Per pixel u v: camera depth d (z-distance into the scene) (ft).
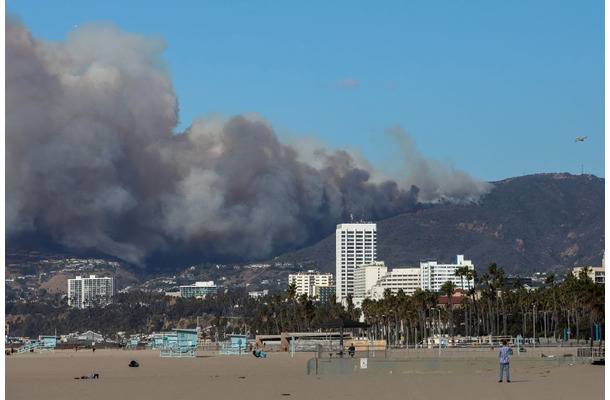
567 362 371.97
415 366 360.69
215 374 425.69
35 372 519.60
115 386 290.97
